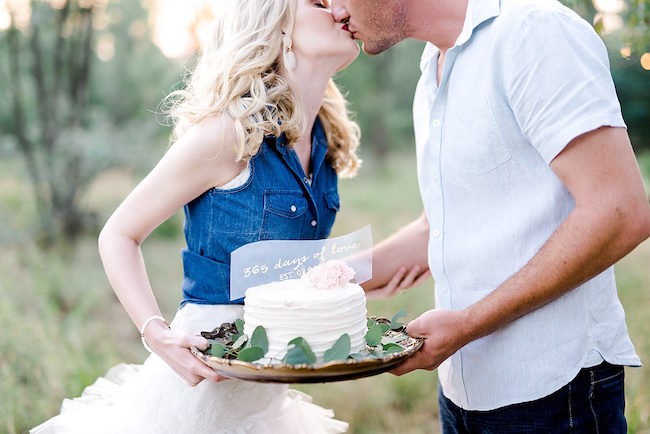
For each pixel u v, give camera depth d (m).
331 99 2.56
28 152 8.27
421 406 4.14
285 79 2.25
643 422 3.24
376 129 18.03
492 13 1.90
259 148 2.18
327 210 2.46
